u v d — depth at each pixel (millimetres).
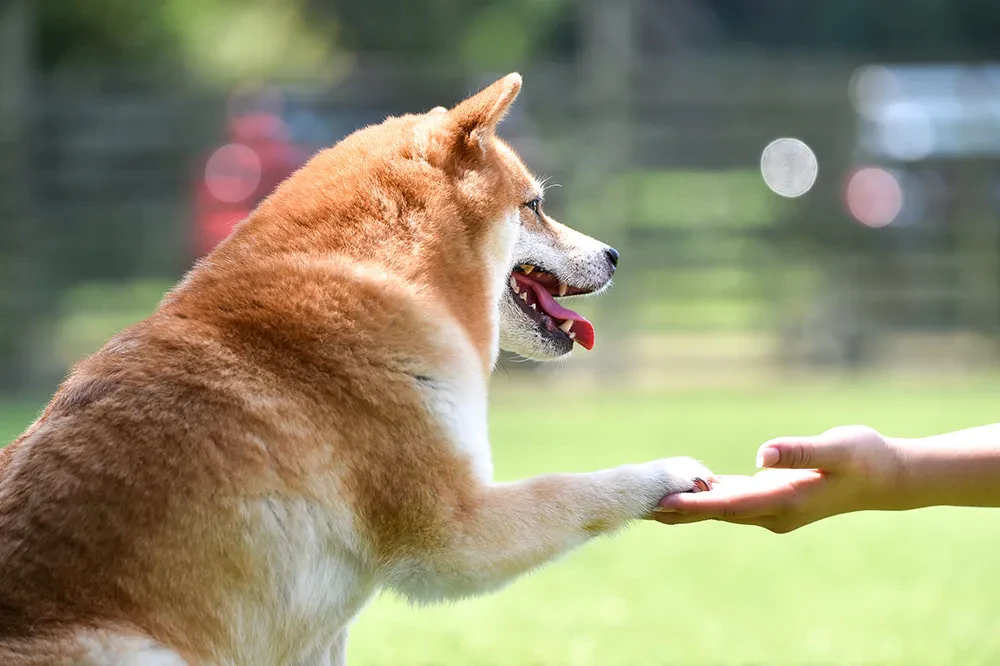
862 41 27984
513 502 3688
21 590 3191
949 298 14883
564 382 14391
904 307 14906
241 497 3400
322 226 3936
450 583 3654
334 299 3703
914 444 3871
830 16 28297
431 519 3607
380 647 5578
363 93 14648
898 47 27609
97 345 14914
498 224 4250
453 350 3783
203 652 3314
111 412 3428
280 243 3908
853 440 3771
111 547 3248
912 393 13055
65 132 14594
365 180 4031
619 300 14461
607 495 3783
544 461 9180
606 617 6039
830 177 14875
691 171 14820
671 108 14773
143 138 14633
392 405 3623
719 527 8336
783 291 14773
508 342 4703
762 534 8047
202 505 3350
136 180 14672
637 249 14578
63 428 3426
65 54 21047
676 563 7211
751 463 8977
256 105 14703
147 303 14922
